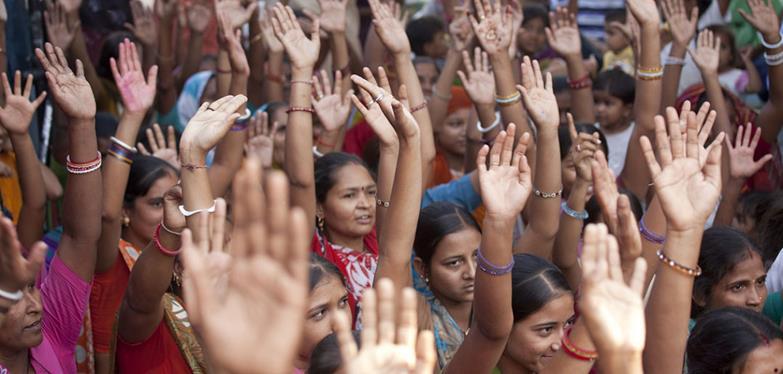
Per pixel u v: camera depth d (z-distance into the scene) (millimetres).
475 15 6582
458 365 3314
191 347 3723
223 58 5930
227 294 1743
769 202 5363
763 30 6137
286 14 4648
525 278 3672
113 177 4207
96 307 4348
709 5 8391
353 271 4609
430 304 4195
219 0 5980
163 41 8062
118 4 8625
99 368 4375
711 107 6137
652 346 2979
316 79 5238
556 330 3682
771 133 6289
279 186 1662
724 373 3424
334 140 5215
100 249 4230
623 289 2297
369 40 7508
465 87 5555
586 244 2346
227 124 3234
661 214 3582
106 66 7742
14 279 2959
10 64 6066
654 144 5586
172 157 5621
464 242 4203
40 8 6555
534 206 4414
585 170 4531
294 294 1687
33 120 6301
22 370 3271
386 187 4027
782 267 4758
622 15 8945
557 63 8219
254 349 1707
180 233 3387
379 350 2047
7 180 5414
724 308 3588
